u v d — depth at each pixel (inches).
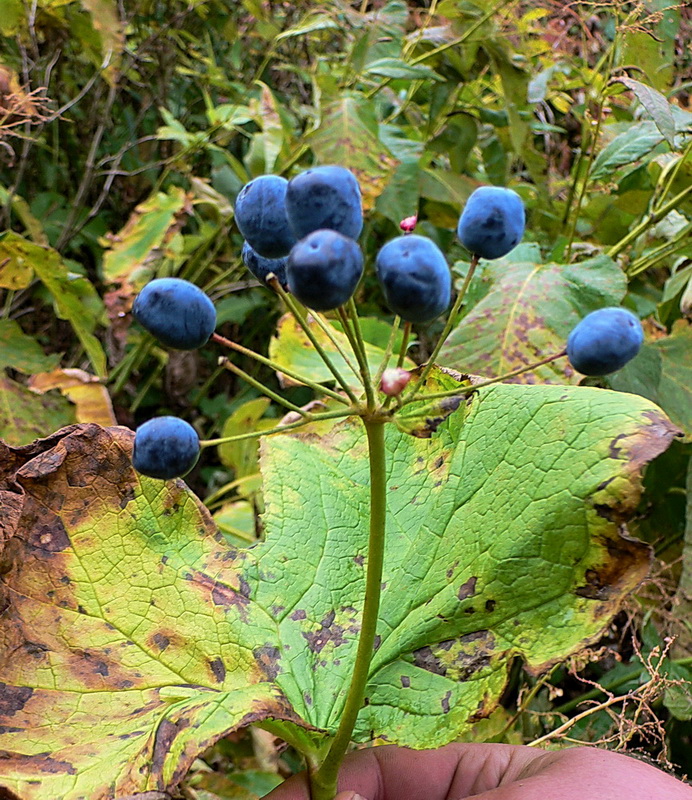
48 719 5.9
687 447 12.2
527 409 6.6
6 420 12.7
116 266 15.4
